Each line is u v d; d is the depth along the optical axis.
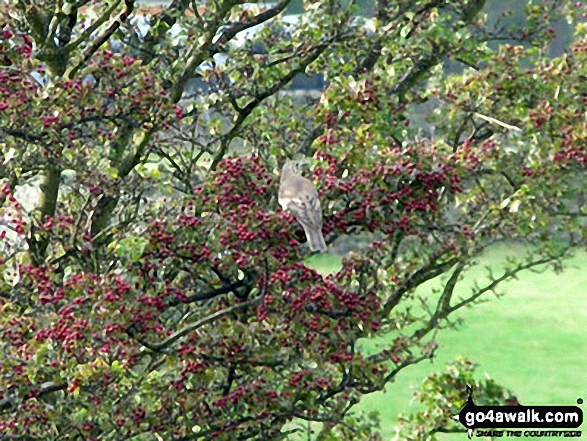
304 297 15.60
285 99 21.80
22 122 17.28
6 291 16.91
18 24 20.44
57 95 17.39
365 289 16.55
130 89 18.03
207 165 22.31
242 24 21.50
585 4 23.19
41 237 18.59
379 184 16.20
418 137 19.14
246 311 16.62
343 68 21.17
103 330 15.32
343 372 16.64
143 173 18.23
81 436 16.27
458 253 19.00
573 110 20.19
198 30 21.11
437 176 16.45
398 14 22.52
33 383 15.23
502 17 23.73
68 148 17.66
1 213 16.77
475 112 21.25
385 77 19.67
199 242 15.85
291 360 16.14
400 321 19.58
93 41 20.52
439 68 21.70
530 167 19.19
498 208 18.38
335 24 21.12
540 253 20.66
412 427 18.94
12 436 15.57
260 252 15.63
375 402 40.22
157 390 15.87
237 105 21.42
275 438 16.95
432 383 19.03
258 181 16.48
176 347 16.17
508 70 21.22
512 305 52.56
